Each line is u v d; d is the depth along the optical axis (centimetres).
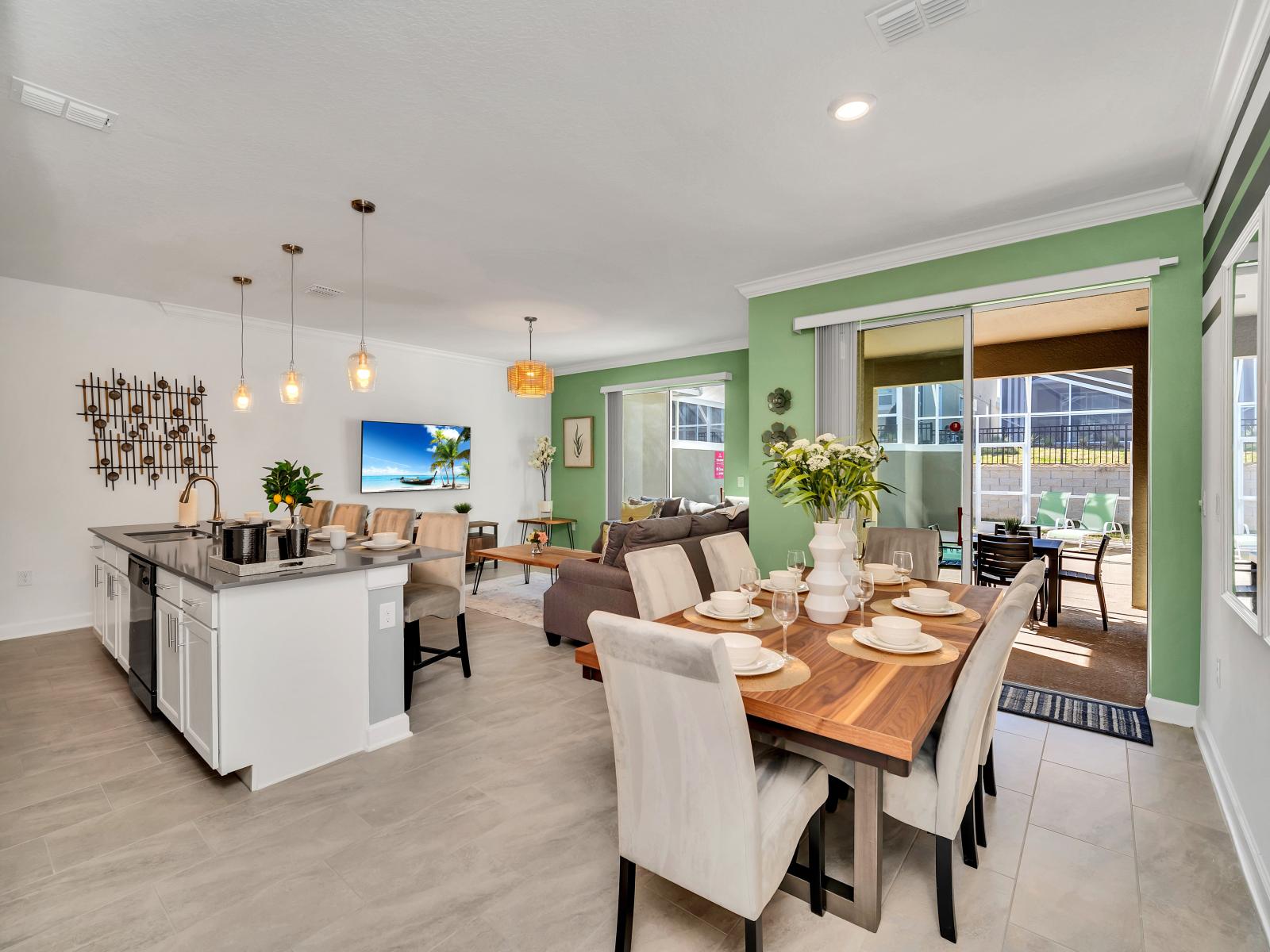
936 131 237
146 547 311
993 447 805
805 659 176
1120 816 217
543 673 362
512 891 177
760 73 202
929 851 199
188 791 230
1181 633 287
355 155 252
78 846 197
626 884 151
